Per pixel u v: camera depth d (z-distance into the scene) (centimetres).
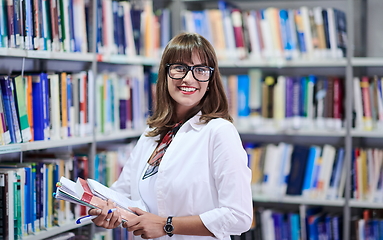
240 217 145
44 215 204
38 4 196
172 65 157
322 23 288
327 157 291
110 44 255
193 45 156
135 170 174
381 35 308
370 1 310
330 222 292
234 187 146
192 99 156
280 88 296
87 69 239
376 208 294
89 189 148
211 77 159
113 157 260
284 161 298
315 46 290
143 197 162
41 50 198
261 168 302
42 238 199
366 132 278
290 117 296
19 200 188
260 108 301
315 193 294
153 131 171
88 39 236
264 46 297
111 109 258
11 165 196
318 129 291
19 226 189
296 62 290
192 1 327
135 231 149
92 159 235
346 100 282
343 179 288
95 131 238
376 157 281
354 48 313
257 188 303
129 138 312
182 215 153
